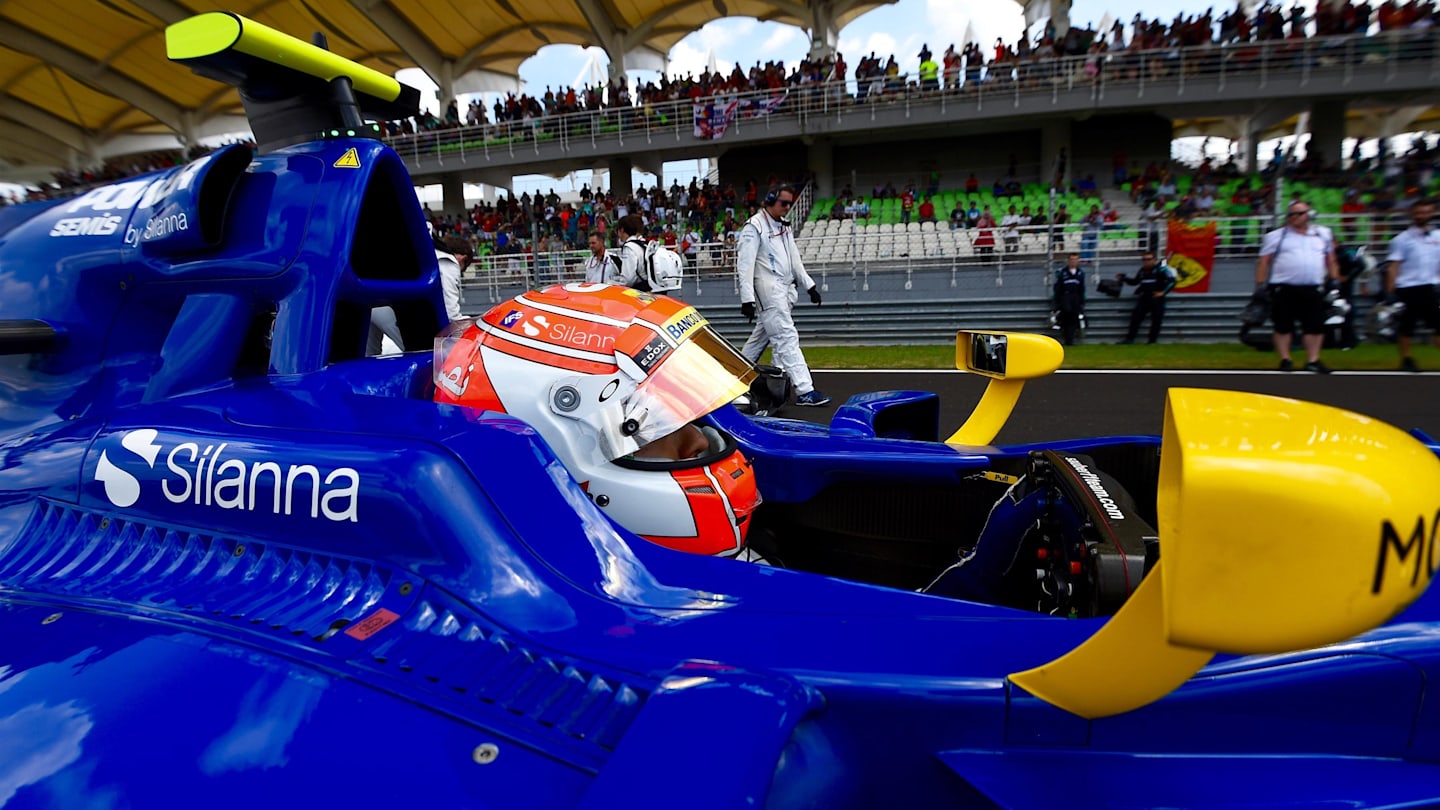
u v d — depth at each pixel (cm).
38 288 191
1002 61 2142
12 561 154
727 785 73
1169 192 1931
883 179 2334
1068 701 92
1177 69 1900
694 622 121
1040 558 166
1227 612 61
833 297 1462
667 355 171
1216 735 103
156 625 128
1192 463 60
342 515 135
